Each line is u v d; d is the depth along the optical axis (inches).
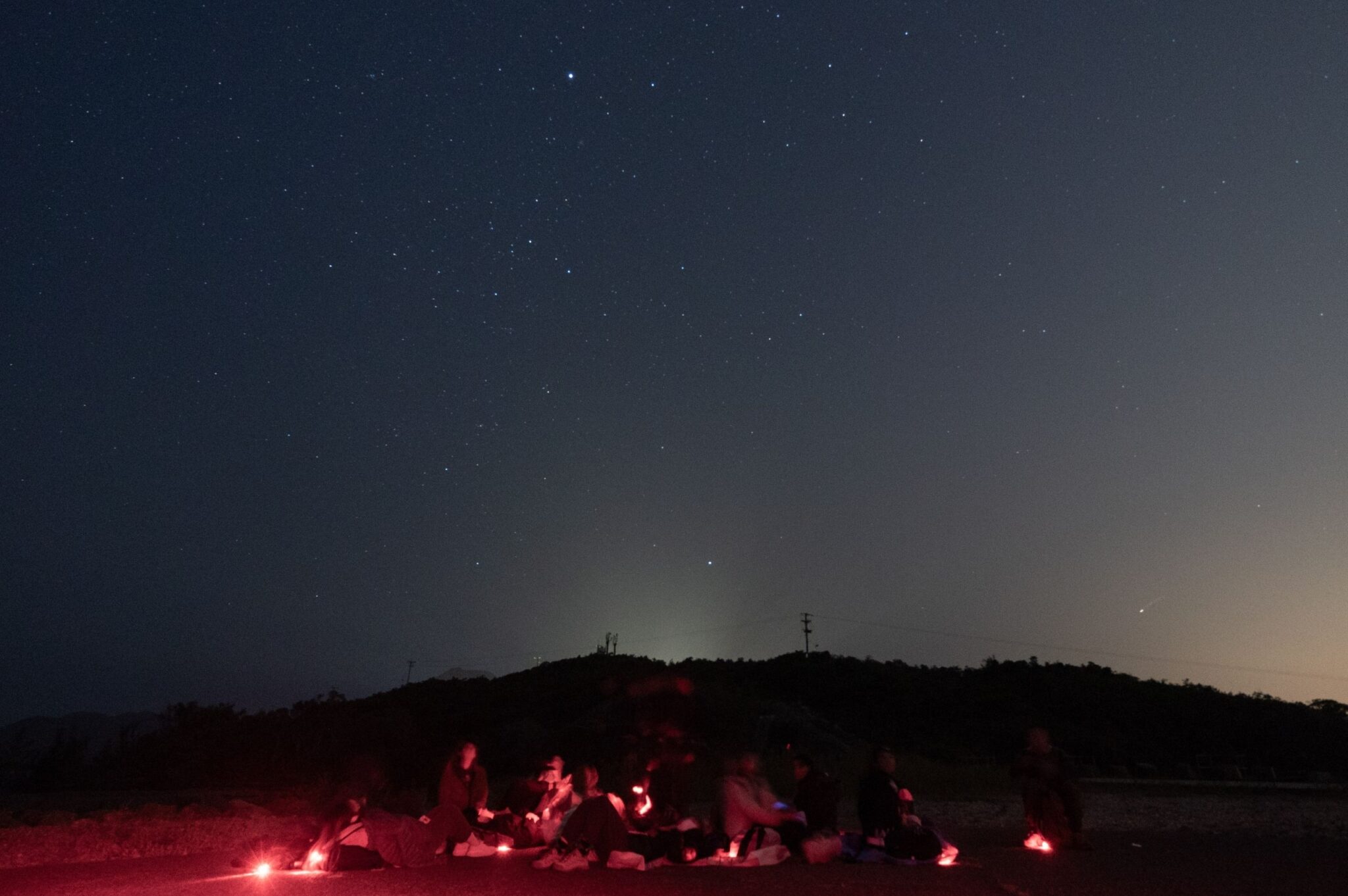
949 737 1706.4
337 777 1000.9
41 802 673.6
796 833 412.5
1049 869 384.8
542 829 440.8
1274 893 325.7
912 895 314.8
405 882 332.5
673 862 389.1
